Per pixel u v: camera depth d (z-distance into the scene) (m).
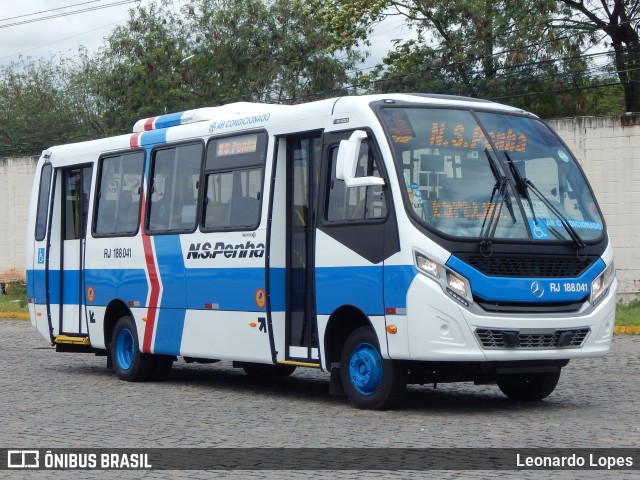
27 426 11.52
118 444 10.26
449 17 37.78
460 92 36.72
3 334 26.59
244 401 13.79
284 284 13.66
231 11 44.81
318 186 12.99
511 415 12.03
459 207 11.86
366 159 12.31
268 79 43.66
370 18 38.88
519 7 37.22
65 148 18.44
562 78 36.97
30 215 19.11
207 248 14.82
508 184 12.19
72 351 18.20
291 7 44.75
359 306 12.24
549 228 12.15
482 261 11.67
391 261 11.80
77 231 17.95
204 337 14.88
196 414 12.46
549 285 11.93
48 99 64.62
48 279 18.47
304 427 11.24
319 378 17.02
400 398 12.21
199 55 45.38
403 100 12.52
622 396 13.88
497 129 12.64
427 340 11.45
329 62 43.47
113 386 15.82
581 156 29.52
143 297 16.17
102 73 49.22
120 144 17.09
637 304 28.72
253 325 13.92
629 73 37.62
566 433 10.60
